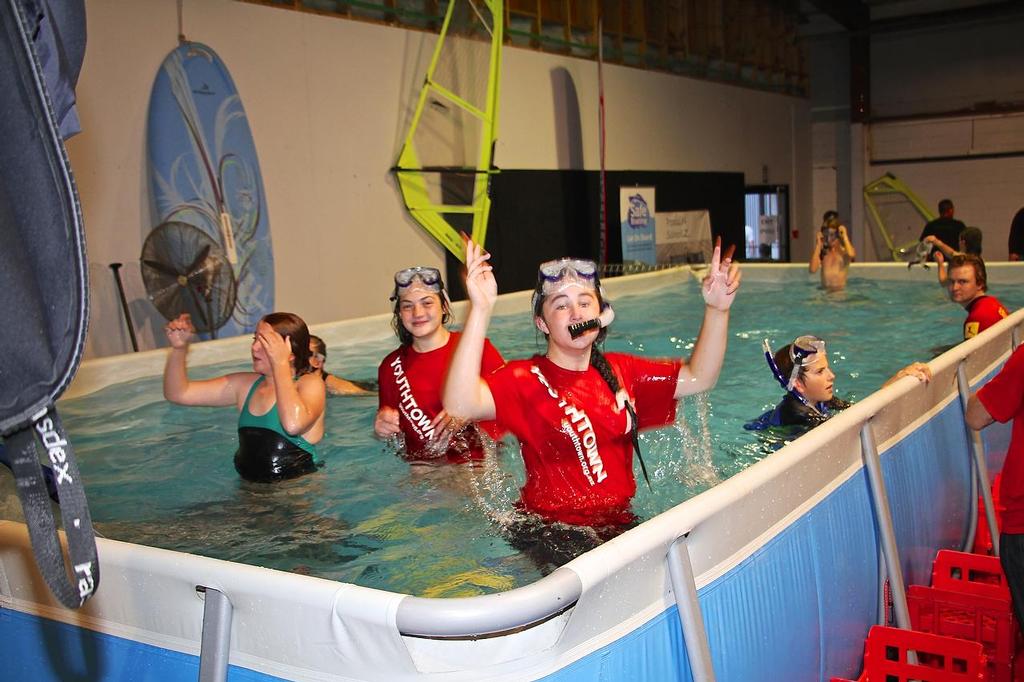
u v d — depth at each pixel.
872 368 4.64
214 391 3.41
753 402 4.04
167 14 6.66
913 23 16.28
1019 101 16.00
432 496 2.92
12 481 3.11
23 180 0.97
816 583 2.17
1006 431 4.23
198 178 6.88
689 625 1.61
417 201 8.74
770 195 16.28
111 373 4.73
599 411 2.46
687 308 6.99
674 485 2.87
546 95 10.64
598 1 11.20
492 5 9.03
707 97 13.91
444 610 1.34
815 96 17.70
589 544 2.38
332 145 8.02
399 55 8.59
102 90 6.27
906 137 16.98
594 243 11.46
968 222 16.64
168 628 1.67
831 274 7.68
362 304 8.40
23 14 0.94
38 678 1.89
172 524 2.78
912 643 2.36
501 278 10.10
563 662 1.47
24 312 0.96
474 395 2.26
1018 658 2.75
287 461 3.17
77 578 1.05
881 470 2.61
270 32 7.43
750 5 15.07
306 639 1.49
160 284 5.06
